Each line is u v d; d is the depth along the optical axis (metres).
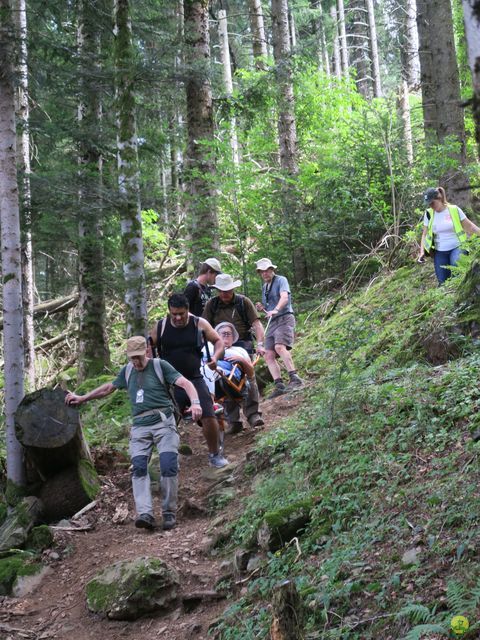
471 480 3.99
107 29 11.60
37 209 10.70
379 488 4.49
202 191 12.88
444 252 8.05
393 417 5.26
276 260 13.82
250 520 5.15
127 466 7.22
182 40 10.52
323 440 5.38
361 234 12.92
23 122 11.63
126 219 9.41
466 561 3.34
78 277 13.92
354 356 7.89
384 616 3.26
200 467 7.05
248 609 4.11
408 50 21.89
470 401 4.93
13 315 6.89
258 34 20.00
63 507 6.29
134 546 5.54
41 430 6.25
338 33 34.88
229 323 7.52
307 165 14.03
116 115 9.65
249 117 13.40
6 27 7.17
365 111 12.80
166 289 17.34
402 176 12.54
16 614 5.00
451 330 6.35
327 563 3.93
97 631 4.63
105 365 13.57
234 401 7.53
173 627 4.44
